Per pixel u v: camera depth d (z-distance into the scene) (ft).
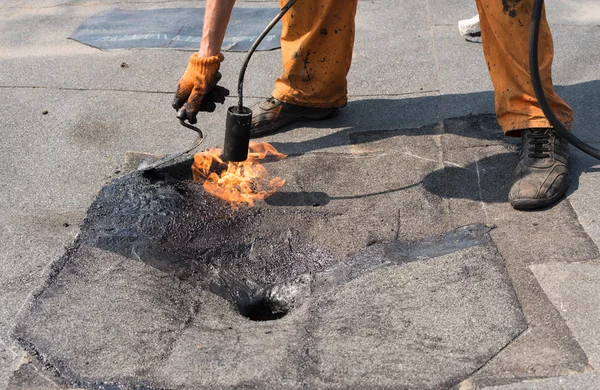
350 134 12.00
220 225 9.75
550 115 9.41
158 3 18.53
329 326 7.70
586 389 6.72
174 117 12.80
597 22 16.22
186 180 10.77
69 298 8.23
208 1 9.23
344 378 6.95
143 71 14.67
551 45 9.98
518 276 8.26
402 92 13.47
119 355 7.39
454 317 7.63
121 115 12.89
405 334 7.47
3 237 9.46
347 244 9.27
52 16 17.93
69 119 12.75
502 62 10.08
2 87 14.05
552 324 7.49
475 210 9.70
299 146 11.68
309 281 8.72
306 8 11.34
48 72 14.70
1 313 8.08
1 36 16.71
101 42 16.20
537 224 9.20
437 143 11.50
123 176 10.87
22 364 7.36
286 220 9.81
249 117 9.66
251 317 8.58
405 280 8.27
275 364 7.15
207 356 7.32
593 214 9.32
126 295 8.28
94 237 9.42
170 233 9.57
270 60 14.89
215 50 9.51
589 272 8.23
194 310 8.16
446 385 6.83
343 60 11.82
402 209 9.87
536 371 6.94
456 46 15.40
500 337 7.34
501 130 11.69
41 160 11.42
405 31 16.28
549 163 9.75
